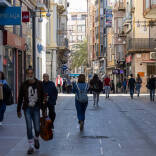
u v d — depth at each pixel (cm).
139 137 1364
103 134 1432
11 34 2912
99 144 1220
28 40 3750
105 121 1853
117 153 1077
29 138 1076
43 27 4919
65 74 8738
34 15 3872
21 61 3362
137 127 1634
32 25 3988
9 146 1188
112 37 7712
